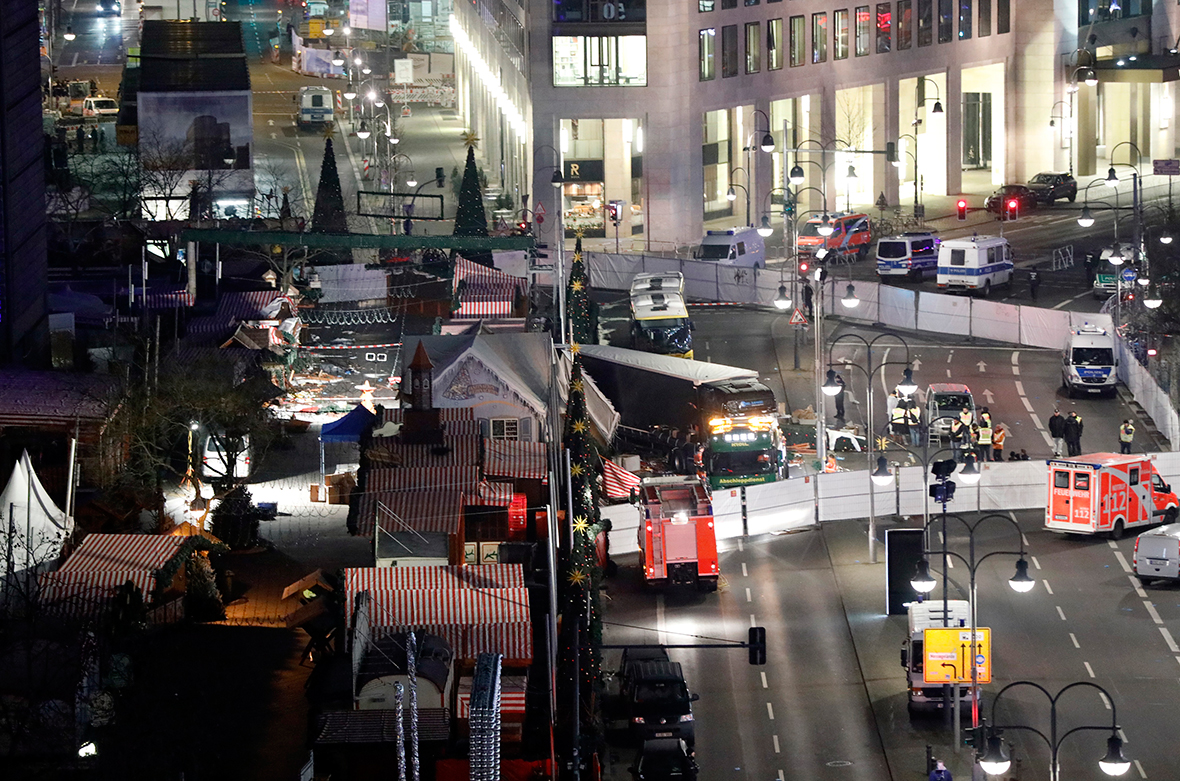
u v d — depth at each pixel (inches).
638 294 7559.1
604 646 4249.5
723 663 4795.8
